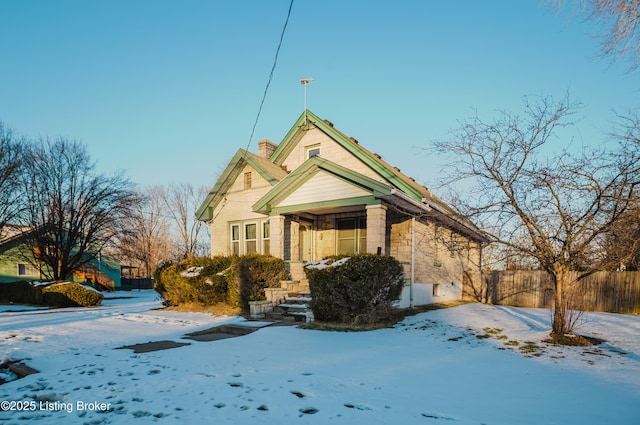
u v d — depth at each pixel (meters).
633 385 4.86
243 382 4.89
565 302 7.90
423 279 13.80
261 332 8.48
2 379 5.49
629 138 6.86
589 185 7.24
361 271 9.34
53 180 21.88
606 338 8.16
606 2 6.90
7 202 21.19
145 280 39.44
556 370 5.59
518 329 9.12
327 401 4.22
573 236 7.51
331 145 14.97
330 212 14.53
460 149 8.97
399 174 14.84
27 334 8.34
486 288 16.92
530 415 3.87
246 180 16.45
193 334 8.67
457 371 5.51
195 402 4.19
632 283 13.39
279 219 13.47
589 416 3.84
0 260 26.28
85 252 24.61
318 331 8.59
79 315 12.21
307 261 13.77
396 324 9.58
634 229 6.85
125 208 23.94
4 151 20.77
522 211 7.83
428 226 14.13
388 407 4.07
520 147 7.87
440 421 3.71
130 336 8.30
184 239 43.41
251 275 11.66
